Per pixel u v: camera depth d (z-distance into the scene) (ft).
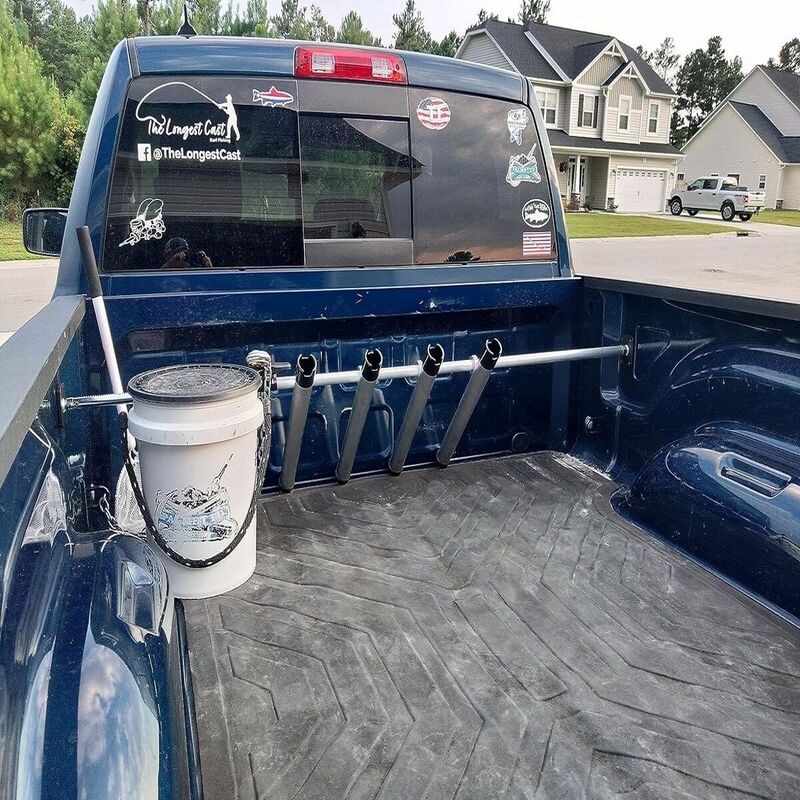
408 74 8.70
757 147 139.44
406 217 8.89
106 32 76.84
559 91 118.52
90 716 3.48
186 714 5.37
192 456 6.59
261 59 8.02
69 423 6.61
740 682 5.75
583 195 127.44
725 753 5.03
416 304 9.01
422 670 5.92
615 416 9.75
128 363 8.07
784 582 6.62
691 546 7.68
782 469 6.91
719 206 108.99
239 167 8.06
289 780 4.82
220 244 8.12
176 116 7.77
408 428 9.05
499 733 5.22
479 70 9.15
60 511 4.89
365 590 7.11
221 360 8.51
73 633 3.95
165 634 4.59
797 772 4.88
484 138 9.23
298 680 5.81
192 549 6.85
